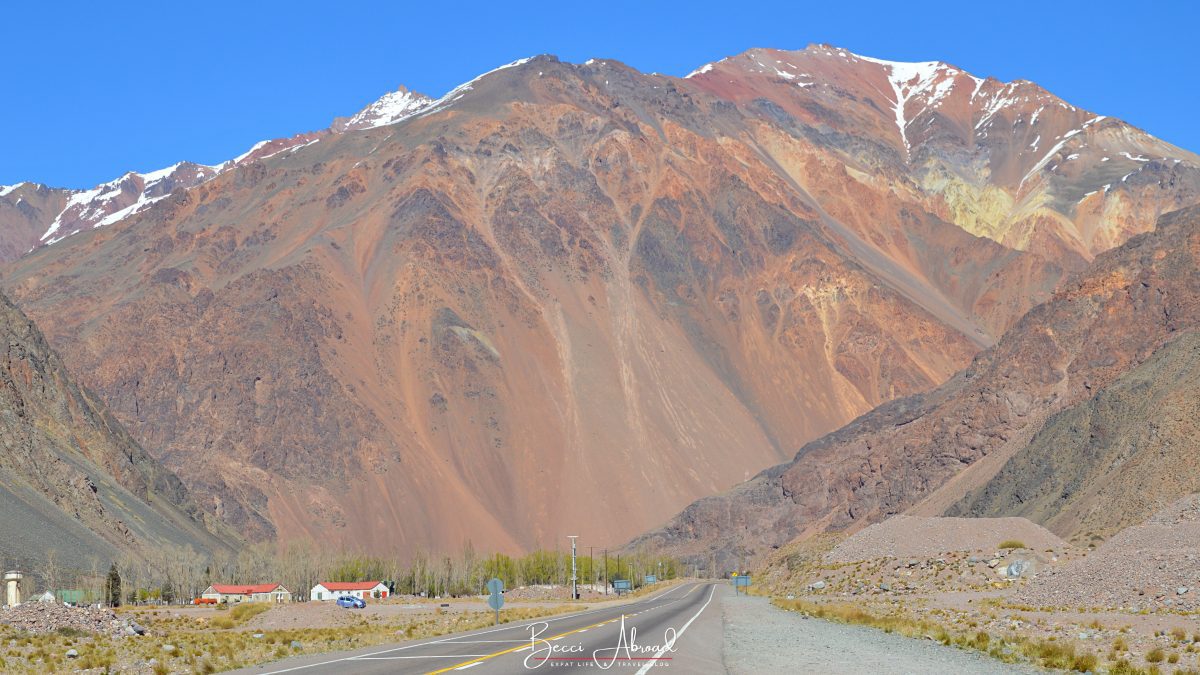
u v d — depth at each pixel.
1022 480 186.62
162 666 50.53
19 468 194.25
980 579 116.25
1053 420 197.00
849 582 127.19
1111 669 49.25
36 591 147.88
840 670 46.34
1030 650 55.03
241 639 76.12
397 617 118.44
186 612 144.12
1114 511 143.75
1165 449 145.88
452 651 55.22
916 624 72.62
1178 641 61.47
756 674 44.72
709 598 134.38
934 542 134.12
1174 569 88.19
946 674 45.31
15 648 61.81
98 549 183.38
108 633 75.00
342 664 49.59
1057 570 100.69
